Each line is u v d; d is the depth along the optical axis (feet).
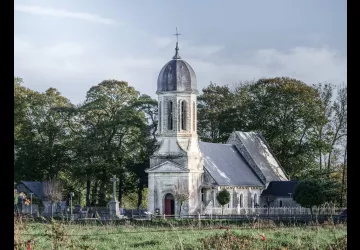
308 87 472.44
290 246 138.72
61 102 467.93
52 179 433.48
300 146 470.80
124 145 458.91
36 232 134.21
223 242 133.39
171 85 398.83
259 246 131.75
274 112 477.36
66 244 102.73
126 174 468.75
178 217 334.44
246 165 436.35
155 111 477.36
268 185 433.07
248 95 512.63
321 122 463.83
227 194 388.98
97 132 452.76
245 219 284.20
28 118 456.86
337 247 122.52
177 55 409.08
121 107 464.24
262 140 462.60
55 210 385.29
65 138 457.27
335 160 459.73
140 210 394.11
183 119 397.19
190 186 384.88
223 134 503.20
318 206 343.67
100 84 465.06
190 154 388.57
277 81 486.38
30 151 448.65
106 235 168.55
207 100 524.11
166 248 139.44
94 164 438.40
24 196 129.18
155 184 388.78
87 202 447.83
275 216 293.02
